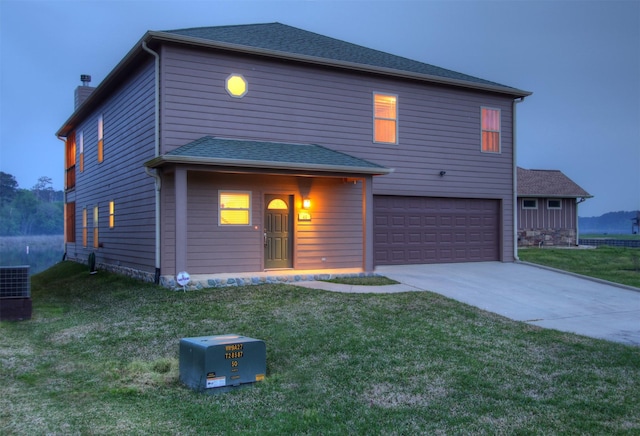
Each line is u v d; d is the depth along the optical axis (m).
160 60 11.81
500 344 7.44
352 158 12.91
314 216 13.40
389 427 4.56
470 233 16.34
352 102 14.18
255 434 4.34
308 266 13.29
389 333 7.75
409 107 15.08
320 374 6.01
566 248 24.41
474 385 5.71
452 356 6.75
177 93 11.88
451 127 15.77
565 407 5.12
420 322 8.52
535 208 25.95
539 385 5.77
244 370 5.70
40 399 5.16
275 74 13.09
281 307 9.33
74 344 7.62
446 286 12.05
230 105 12.50
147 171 11.76
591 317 9.88
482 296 11.23
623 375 6.17
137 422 4.57
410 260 15.33
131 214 13.78
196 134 12.08
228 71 12.50
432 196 15.51
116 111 15.27
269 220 12.94
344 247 13.82
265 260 12.87
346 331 7.79
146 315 9.06
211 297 10.19
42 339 8.09
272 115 13.02
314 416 4.76
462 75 16.77
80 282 14.78
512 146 16.92
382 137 14.71
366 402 5.18
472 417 4.82
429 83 15.34
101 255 16.91
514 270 14.88
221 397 5.32
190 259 11.88
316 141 13.63
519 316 9.63
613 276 15.00
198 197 12.00
